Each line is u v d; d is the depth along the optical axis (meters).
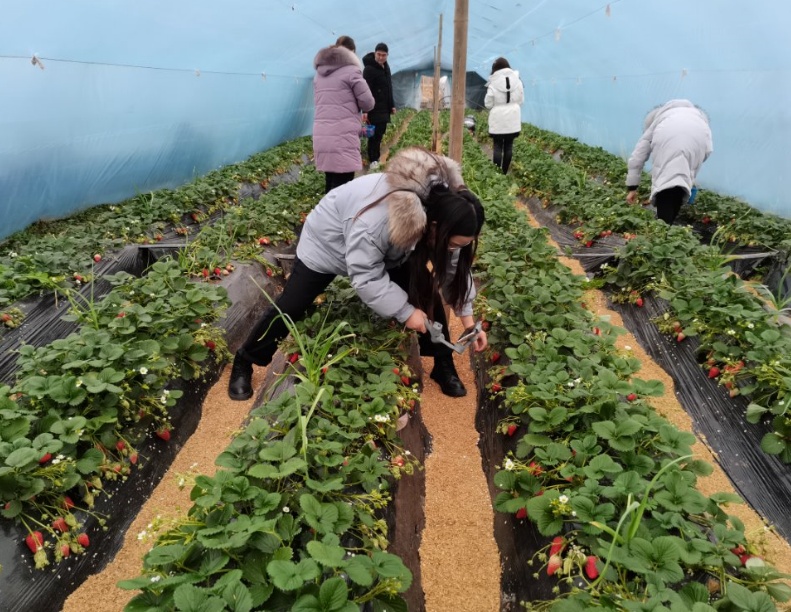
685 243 5.08
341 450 2.39
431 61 31.34
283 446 2.23
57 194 6.57
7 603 2.21
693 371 3.84
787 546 2.61
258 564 1.81
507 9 11.49
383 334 3.42
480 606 2.48
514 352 3.29
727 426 3.32
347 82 6.60
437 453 3.38
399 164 2.58
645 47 9.00
